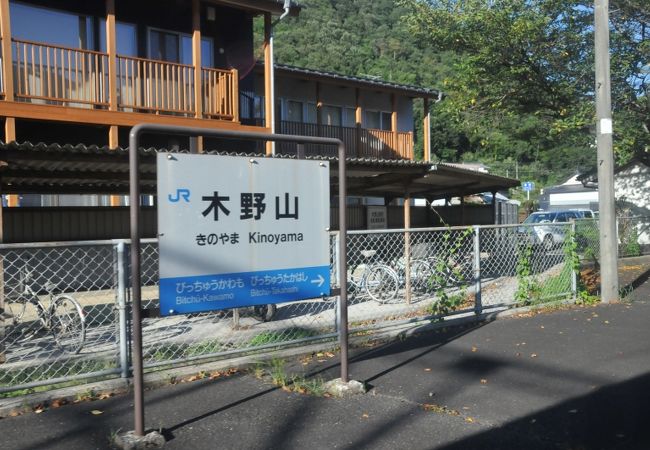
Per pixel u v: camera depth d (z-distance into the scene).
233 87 12.89
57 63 11.87
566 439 3.75
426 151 22.58
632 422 4.02
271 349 5.84
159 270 3.97
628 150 13.84
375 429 3.90
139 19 13.08
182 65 12.20
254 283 4.41
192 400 4.50
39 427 3.96
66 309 6.26
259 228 4.44
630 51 13.63
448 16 14.62
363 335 6.43
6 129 10.17
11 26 11.47
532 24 13.42
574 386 4.80
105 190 10.55
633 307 8.38
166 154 4.00
